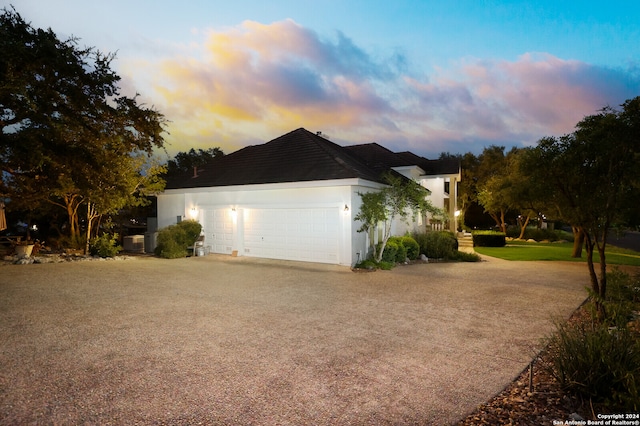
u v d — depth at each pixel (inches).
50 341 210.8
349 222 526.3
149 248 737.0
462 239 1141.7
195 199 701.3
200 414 132.6
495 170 1614.2
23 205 612.7
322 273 474.0
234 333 230.1
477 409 137.6
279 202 595.2
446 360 188.9
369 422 128.5
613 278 271.7
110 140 509.0
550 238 1170.6
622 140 223.5
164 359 185.6
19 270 470.9
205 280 421.1
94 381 159.0
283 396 147.3
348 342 215.9
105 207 605.6
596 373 140.6
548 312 289.0
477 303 318.3
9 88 353.4
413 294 353.7
